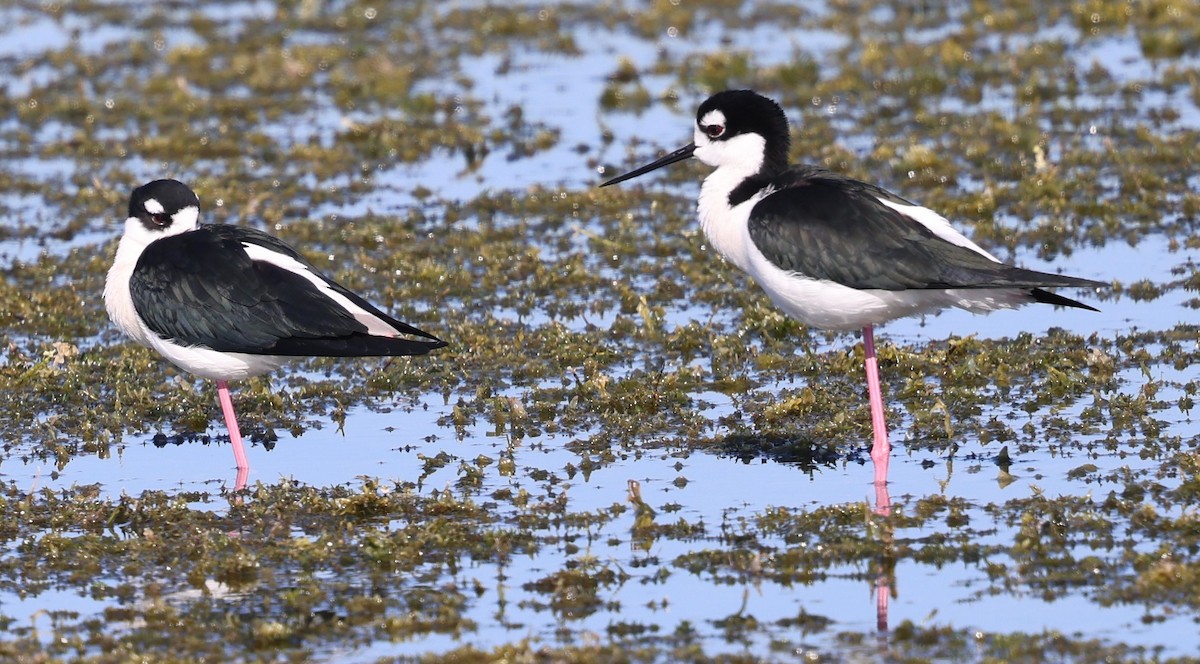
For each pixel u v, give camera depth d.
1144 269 15.55
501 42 25.19
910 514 10.67
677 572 9.90
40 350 14.70
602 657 8.71
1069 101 20.70
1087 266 15.69
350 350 11.29
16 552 10.56
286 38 25.59
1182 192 17.44
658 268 16.42
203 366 11.87
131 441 12.82
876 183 18.36
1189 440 11.66
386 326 11.53
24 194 19.33
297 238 17.48
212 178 19.06
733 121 12.39
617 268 16.58
